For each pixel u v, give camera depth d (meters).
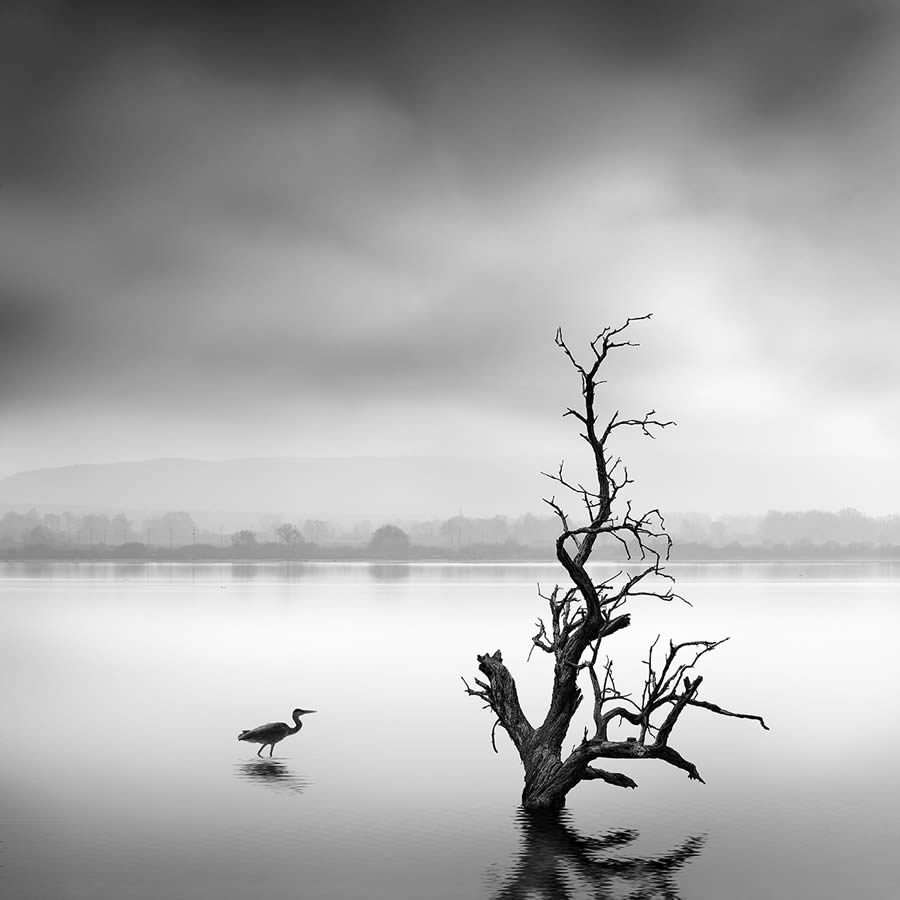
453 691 51.31
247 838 26.11
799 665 63.16
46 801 29.78
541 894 22.25
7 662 63.59
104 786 31.55
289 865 24.08
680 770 34.34
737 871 23.77
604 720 28.66
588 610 28.70
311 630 87.25
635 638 78.88
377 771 33.72
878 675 58.38
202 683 54.09
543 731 29.78
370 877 23.33
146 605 123.38
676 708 27.42
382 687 52.75
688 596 149.75
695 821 27.95
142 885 22.78
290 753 36.41
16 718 43.59
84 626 91.38
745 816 28.53
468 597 143.12
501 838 26.23
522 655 67.62
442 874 23.38
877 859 24.69
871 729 41.84
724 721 43.62
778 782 32.75
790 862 24.48
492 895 22.11
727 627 90.75
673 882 22.94
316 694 50.31
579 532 27.95
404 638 79.62
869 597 150.75
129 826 27.25
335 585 188.00
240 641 77.19
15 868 23.88
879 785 32.28
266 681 54.91
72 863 24.22
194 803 29.53
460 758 35.66
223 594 151.75
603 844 25.86
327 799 30.14
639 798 30.53
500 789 31.30
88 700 48.41
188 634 83.19
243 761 35.16
